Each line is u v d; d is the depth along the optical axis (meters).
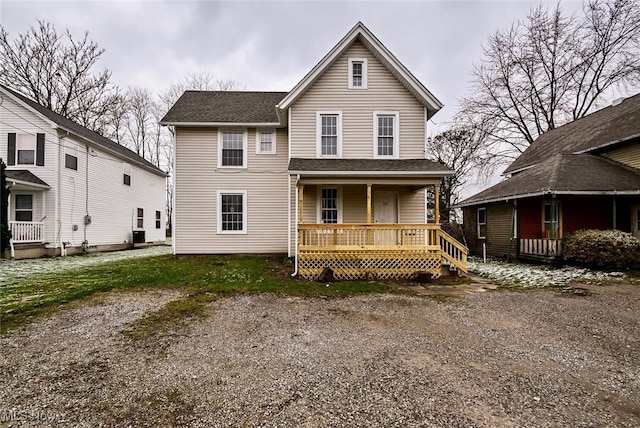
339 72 11.05
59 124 13.51
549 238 11.48
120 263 10.78
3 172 11.59
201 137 12.34
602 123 14.01
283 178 12.50
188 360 3.51
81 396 2.79
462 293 6.86
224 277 8.24
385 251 8.67
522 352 3.75
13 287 6.93
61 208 13.45
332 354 3.68
